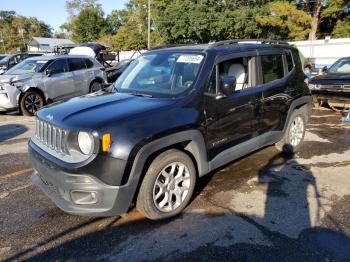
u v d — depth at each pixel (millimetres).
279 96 4629
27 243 2977
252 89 4184
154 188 3158
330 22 36531
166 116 3164
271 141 4660
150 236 3053
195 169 3541
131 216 3402
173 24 34906
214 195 3844
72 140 2908
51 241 3000
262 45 4531
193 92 3469
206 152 3574
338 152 5414
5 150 5742
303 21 31766
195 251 2826
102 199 2867
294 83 4992
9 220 3355
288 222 3258
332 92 8570
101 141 2779
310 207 3547
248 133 4164
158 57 4234
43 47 63469
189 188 3457
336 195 3828
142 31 42625
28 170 4742
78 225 3252
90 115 3062
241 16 32781
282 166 4758
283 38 34094
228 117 3781
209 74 3641
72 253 2832
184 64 3814
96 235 3082
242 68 4133
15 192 4004
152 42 40188
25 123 8086
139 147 2893
